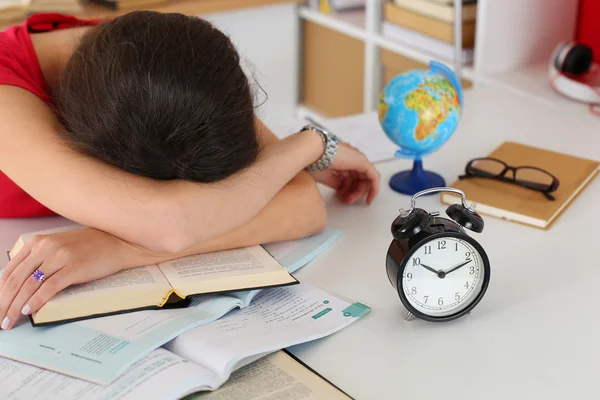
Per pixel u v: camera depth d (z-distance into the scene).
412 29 2.24
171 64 0.93
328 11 2.68
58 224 1.26
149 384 0.81
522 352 0.93
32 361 0.85
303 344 0.95
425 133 1.28
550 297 1.04
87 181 1.00
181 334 0.92
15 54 1.12
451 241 0.96
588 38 2.05
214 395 0.84
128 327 0.91
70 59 1.02
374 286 1.08
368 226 1.25
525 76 1.96
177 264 1.06
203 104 0.94
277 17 2.75
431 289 0.97
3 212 1.26
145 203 1.00
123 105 0.93
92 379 0.81
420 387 0.87
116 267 1.01
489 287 1.06
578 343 0.94
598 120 1.68
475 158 1.46
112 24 0.99
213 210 1.04
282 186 1.15
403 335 0.96
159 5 2.44
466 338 0.96
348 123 1.67
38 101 1.07
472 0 2.03
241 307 1.00
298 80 2.95
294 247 1.17
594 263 1.12
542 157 1.45
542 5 1.98
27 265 0.95
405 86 1.28
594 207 1.29
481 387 0.86
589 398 0.84
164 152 0.97
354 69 2.62
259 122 1.29
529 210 1.24
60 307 0.93
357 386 0.87
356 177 1.34
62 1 2.31
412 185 1.36
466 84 2.13
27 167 1.02
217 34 1.00
